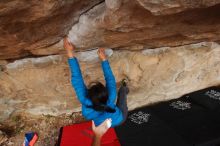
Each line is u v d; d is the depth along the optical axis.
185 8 2.71
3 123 5.84
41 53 4.47
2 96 5.44
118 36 3.89
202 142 4.73
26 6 2.69
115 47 4.71
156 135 5.00
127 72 5.29
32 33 3.41
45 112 5.86
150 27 3.48
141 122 5.38
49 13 2.96
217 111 5.42
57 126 5.78
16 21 2.98
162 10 2.72
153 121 5.38
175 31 3.78
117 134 5.11
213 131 4.95
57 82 5.25
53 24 3.35
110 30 3.61
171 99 6.00
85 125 5.53
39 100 5.59
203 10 2.99
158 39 4.36
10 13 2.76
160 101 5.97
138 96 5.74
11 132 5.72
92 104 2.79
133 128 5.24
